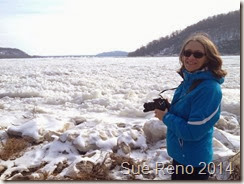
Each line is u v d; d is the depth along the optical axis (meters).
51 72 22.41
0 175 5.13
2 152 5.94
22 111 9.43
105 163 5.20
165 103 3.58
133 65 32.22
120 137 5.91
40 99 11.41
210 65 3.23
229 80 16.48
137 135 6.15
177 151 3.44
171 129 3.34
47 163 5.52
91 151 5.80
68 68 28.17
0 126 7.47
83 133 6.11
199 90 3.14
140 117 8.74
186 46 3.34
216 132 6.14
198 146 3.29
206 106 3.09
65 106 10.36
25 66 31.72
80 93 12.00
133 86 14.58
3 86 15.30
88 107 10.05
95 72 23.55
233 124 7.40
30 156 5.79
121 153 5.63
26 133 6.49
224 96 10.70
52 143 6.07
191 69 3.29
